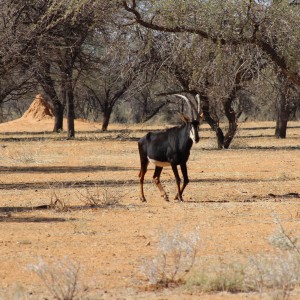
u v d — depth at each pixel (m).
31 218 52.34
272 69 79.94
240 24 64.88
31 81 149.12
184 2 64.00
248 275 31.73
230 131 131.50
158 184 62.75
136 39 103.38
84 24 121.81
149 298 29.25
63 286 30.45
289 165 98.44
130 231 46.16
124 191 69.44
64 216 53.22
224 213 53.81
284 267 31.20
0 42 105.25
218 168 94.56
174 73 112.00
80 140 158.12
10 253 38.97
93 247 40.59
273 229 45.88
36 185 77.25
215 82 89.31
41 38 114.00
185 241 37.66
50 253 38.97
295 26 65.38
